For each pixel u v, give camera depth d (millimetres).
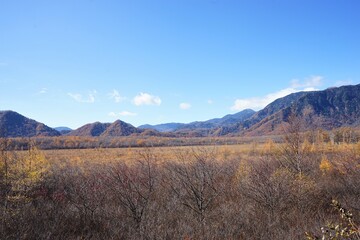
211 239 6312
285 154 11891
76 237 6559
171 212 7578
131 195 7039
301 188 9016
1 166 8844
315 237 3561
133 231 6492
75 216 7488
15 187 9047
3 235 5973
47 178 11414
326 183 11164
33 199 9375
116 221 7109
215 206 8438
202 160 8156
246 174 10961
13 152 10281
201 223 6938
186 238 6074
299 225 7055
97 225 7023
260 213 8039
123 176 7465
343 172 12234
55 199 9094
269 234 6637
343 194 9969
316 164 14070
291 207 8438
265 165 11547
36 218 7301
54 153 39438
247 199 8977
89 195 7828
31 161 10844
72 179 10398
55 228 6832
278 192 8383
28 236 6293
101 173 8516
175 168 8312
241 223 7359
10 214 7145
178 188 8422
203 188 7746
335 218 7539
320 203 8820
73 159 24828
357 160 13508
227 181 10492
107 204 7828
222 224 7270
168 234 6262
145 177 7766
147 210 7258
